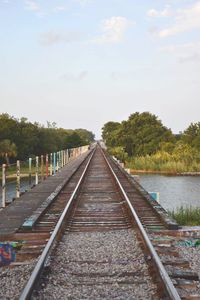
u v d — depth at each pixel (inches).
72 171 1040.2
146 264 261.1
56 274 242.8
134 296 206.7
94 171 1123.3
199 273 268.5
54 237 308.0
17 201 535.5
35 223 379.6
